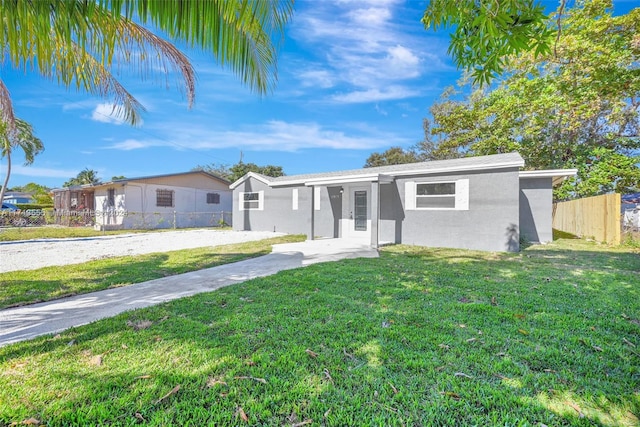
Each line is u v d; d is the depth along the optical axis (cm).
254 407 190
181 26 229
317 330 301
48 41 251
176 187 1992
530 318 332
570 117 1328
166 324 319
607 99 1247
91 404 193
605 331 299
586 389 209
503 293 426
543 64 1434
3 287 475
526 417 183
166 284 492
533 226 1100
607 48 1149
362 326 311
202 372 228
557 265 632
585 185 1425
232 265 646
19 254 836
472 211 882
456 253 799
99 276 549
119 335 293
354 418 182
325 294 422
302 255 762
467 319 329
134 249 931
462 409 189
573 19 1219
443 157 2033
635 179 1386
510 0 217
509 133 1628
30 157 1538
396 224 1020
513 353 256
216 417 182
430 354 254
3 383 215
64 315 352
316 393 204
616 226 939
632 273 555
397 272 557
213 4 231
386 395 202
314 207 1216
